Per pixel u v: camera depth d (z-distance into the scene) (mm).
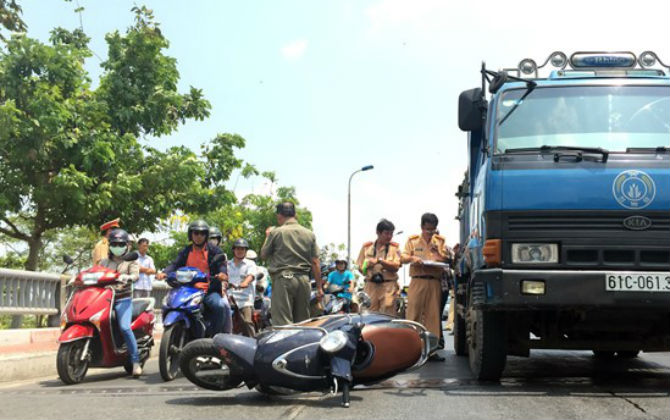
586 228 5949
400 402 5707
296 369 5629
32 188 20359
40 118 18875
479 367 6879
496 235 6094
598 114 6523
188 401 5961
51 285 10969
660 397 5809
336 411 5301
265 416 5098
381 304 9875
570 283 5848
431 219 9359
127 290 8359
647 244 5875
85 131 20094
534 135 6488
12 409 5668
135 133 22984
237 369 5797
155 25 23094
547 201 6016
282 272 7625
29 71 20109
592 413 5039
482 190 6477
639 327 6602
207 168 23766
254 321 12008
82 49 22172
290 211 7836
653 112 6500
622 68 7188
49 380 8398
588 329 6723
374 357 6137
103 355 8117
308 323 6230
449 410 5266
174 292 8039
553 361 9586
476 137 8086
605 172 5996
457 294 10289
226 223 35750
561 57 7164
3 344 8898
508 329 7078
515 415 5004
